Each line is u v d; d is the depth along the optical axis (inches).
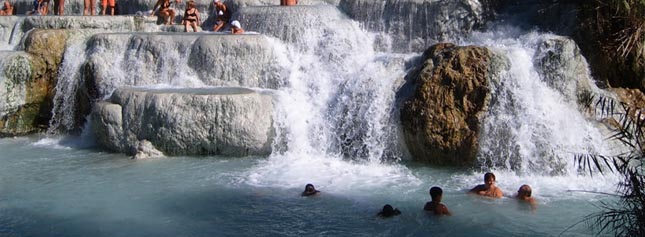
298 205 375.9
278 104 505.7
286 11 625.9
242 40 565.9
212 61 565.9
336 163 480.1
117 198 391.9
